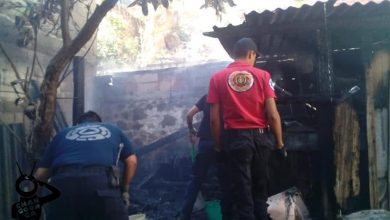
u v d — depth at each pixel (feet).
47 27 19.80
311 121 16.20
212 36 15.71
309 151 15.11
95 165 9.27
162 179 22.26
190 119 15.53
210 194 18.08
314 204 15.07
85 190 8.97
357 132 14.71
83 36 11.39
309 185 15.15
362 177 14.89
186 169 22.17
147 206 17.99
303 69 17.54
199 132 15.24
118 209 9.25
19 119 16.63
